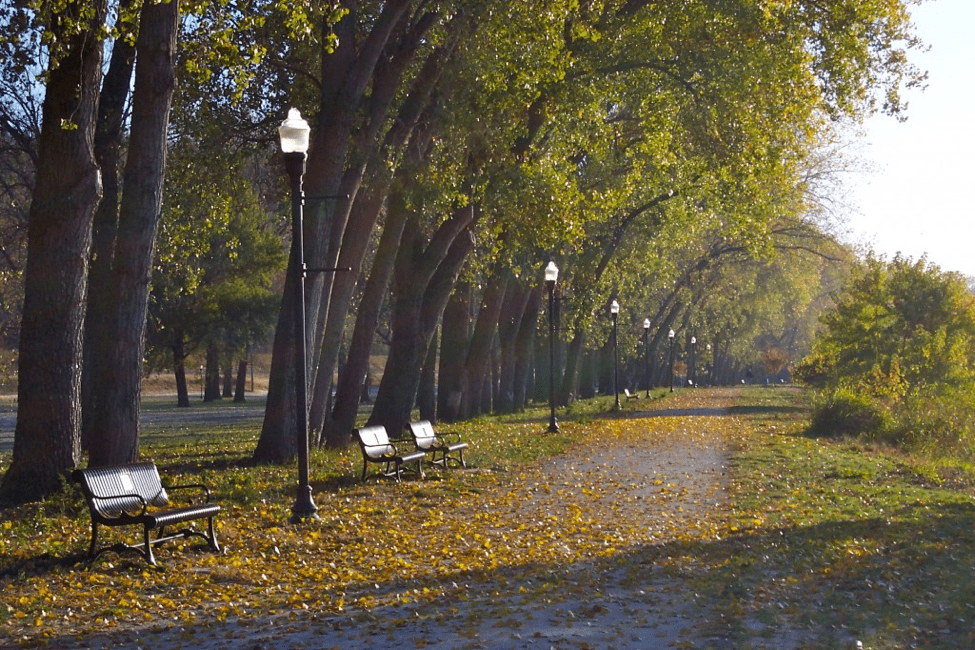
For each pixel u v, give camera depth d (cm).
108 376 1533
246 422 4234
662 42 2588
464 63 2109
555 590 894
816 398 3194
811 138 2781
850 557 1000
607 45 2569
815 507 1440
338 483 1630
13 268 2677
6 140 2233
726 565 992
